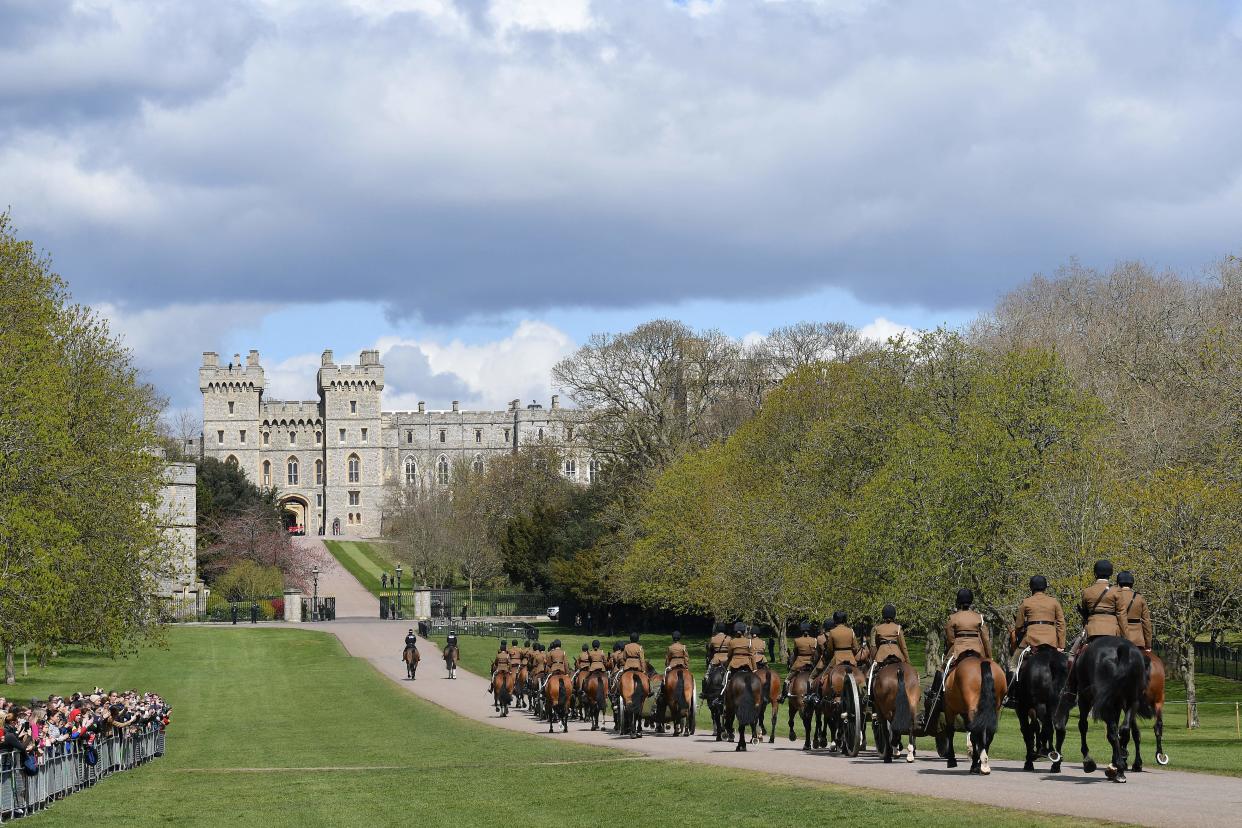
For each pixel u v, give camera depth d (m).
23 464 55.03
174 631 123.75
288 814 31.59
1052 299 111.75
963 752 37.00
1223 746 40.12
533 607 162.38
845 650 37.44
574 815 28.20
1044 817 21.69
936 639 72.19
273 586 154.25
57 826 31.34
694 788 29.58
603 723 56.38
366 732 58.53
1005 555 64.81
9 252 62.53
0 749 33.59
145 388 122.94
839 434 84.50
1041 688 27.62
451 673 92.00
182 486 139.25
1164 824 20.38
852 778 29.12
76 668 93.00
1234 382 77.12
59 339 64.62
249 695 81.00
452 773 37.50
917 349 81.88
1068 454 65.12
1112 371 92.75
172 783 40.50
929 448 70.00
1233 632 83.81
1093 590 27.89
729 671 40.53
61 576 55.94
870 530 69.06
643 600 114.00
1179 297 102.38
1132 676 25.38
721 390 135.00
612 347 133.75
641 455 131.75
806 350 137.62
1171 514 57.28
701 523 100.44
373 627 135.50
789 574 84.19
